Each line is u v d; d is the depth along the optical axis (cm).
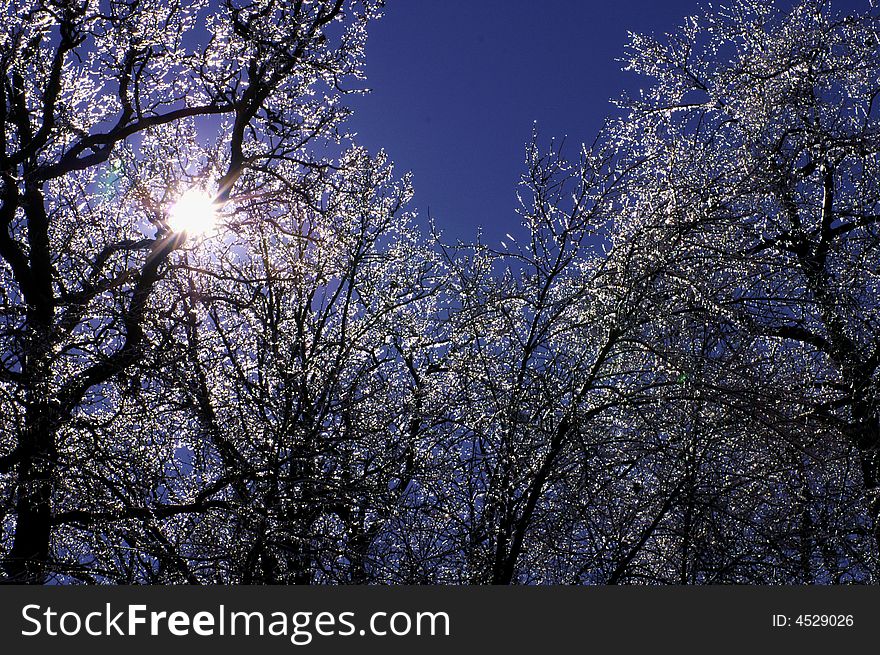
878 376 1228
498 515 938
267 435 970
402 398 1045
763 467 1031
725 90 1719
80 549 1034
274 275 1108
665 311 970
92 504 898
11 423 903
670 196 1083
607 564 970
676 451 998
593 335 996
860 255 1374
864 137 1530
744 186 1111
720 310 980
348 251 1179
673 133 1306
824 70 1659
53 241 1083
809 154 1555
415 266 1271
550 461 928
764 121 1597
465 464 978
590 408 970
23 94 1070
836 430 1147
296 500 888
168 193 1076
